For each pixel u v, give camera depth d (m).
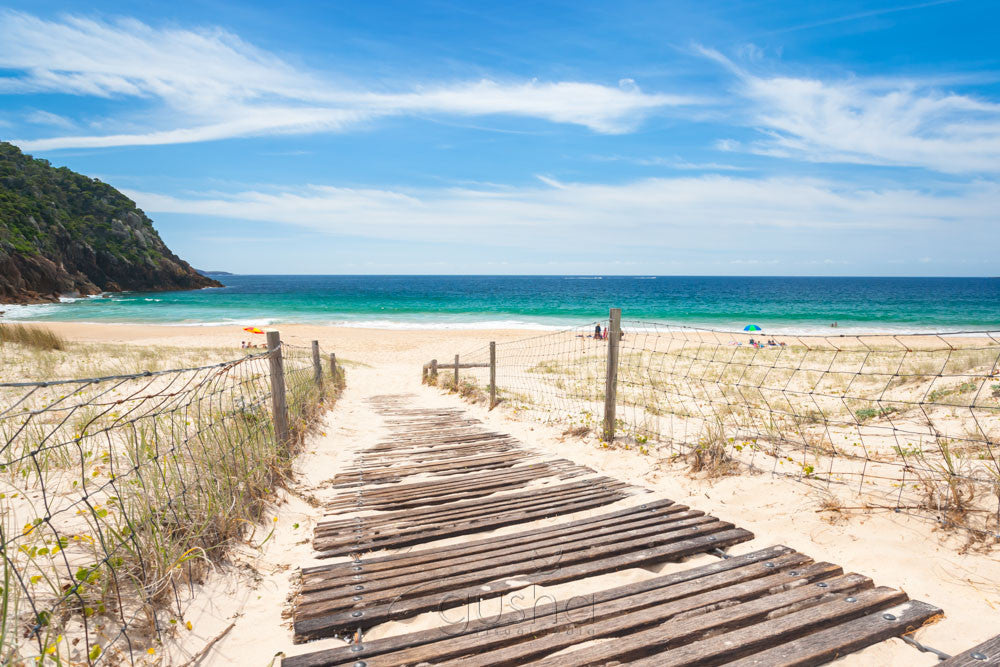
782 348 18.28
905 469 4.15
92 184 91.56
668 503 4.25
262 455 4.50
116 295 74.00
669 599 2.74
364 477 5.34
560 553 3.36
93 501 3.43
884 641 2.42
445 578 3.06
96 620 2.43
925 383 8.42
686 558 3.35
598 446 6.13
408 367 21.25
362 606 2.80
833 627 2.47
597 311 51.31
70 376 8.55
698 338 27.00
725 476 4.64
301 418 6.50
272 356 4.98
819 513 3.75
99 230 81.25
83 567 2.59
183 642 2.50
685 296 81.50
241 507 3.70
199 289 99.56
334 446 6.82
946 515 3.38
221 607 2.84
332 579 3.10
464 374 15.66
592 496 4.51
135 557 2.78
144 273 85.06
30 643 2.17
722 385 10.74
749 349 18.50
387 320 42.62
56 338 13.67
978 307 57.81
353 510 4.40
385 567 3.25
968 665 2.15
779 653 2.28
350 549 3.56
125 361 11.14
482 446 6.61
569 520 4.07
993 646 2.26
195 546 2.91
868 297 79.06
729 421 6.91
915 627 2.50
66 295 65.06
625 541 3.51
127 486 3.56
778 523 3.72
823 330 32.62
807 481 4.29
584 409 8.50
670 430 6.36
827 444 5.31
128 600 2.60
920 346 21.45
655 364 15.28
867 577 2.90
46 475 3.77
